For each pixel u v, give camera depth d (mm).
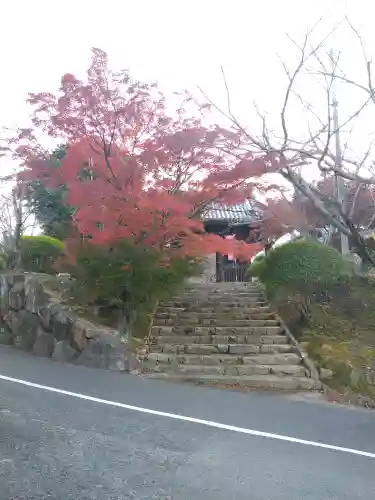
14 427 5949
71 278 11711
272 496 4391
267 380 9172
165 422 6504
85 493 4250
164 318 12516
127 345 10172
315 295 12828
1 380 8398
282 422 6875
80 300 10719
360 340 11219
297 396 8578
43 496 4148
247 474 4871
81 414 6645
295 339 11234
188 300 13914
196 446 5625
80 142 9875
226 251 10781
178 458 5211
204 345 10727
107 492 4293
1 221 15984
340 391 9008
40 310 11320
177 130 9867
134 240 9859
